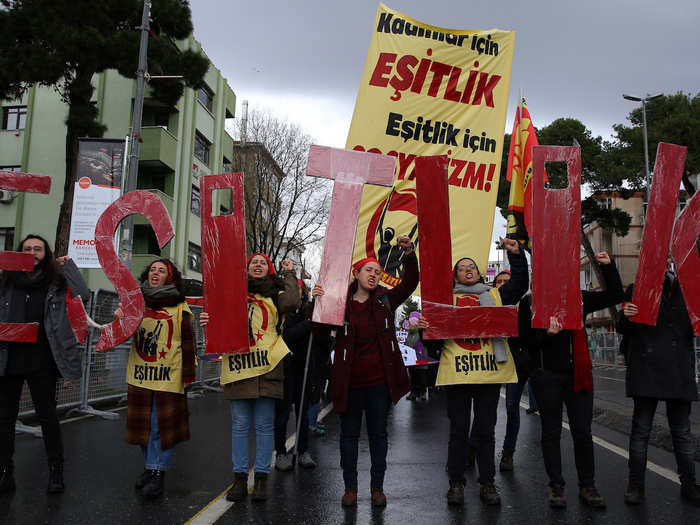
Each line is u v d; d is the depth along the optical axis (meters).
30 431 6.83
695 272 4.30
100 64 16.05
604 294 4.50
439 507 4.26
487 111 6.93
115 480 4.84
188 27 17.12
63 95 17.00
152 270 4.73
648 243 4.32
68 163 16.69
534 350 4.49
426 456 6.14
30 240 4.45
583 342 4.34
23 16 15.43
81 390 8.66
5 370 4.29
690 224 4.33
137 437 4.44
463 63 6.94
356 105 6.88
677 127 25.16
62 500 4.26
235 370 4.39
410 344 11.96
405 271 4.54
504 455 5.49
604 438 7.16
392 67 6.90
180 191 25.23
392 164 4.59
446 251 4.42
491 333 4.37
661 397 4.27
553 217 4.35
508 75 7.02
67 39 14.99
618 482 4.96
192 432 7.34
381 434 4.33
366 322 4.41
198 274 27.22
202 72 17.95
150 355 4.52
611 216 29.73
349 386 4.32
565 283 4.29
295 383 5.91
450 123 6.88
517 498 4.50
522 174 6.44
